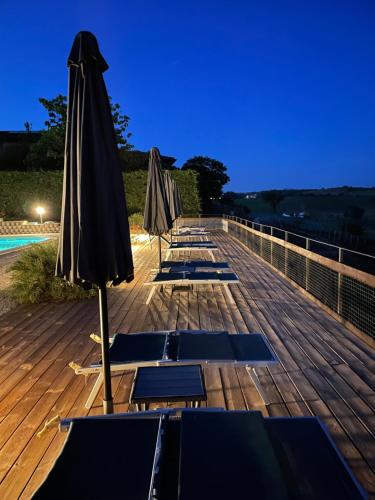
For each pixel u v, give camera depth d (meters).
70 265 1.93
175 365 2.43
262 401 2.73
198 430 1.62
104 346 2.08
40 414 2.59
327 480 1.39
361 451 2.15
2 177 20.39
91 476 1.40
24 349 3.75
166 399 1.99
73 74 1.89
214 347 2.71
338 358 3.48
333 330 4.25
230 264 8.90
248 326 4.41
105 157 1.86
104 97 1.91
